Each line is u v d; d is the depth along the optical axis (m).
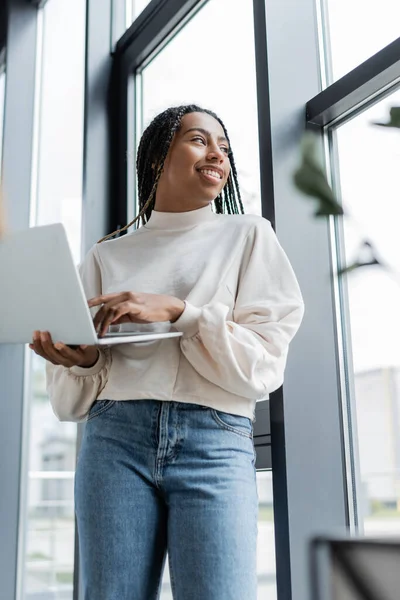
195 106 1.42
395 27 1.51
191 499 1.12
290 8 1.72
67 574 2.42
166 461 1.14
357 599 0.36
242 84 1.89
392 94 1.51
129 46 2.45
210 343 1.13
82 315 1.06
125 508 1.14
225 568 1.08
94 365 1.23
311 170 0.42
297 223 1.59
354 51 1.64
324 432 1.50
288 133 1.64
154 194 1.48
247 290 1.25
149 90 2.38
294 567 1.39
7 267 1.13
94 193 2.36
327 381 1.54
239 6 1.95
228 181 1.53
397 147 1.48
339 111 1.60
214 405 1.16
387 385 1.46
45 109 3.09
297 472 1.45
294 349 1.51
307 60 1.71
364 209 1.55
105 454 1.18
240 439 1.17
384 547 0.36
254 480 1.19
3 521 2.73
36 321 1.14
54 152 2.91
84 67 2.49
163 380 1.17
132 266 1.34
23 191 3.06
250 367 1.12
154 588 1.17
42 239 1.06
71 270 1.04
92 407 1.26
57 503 2.56
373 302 1.51
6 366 2.88
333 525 1.46
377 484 1.46
